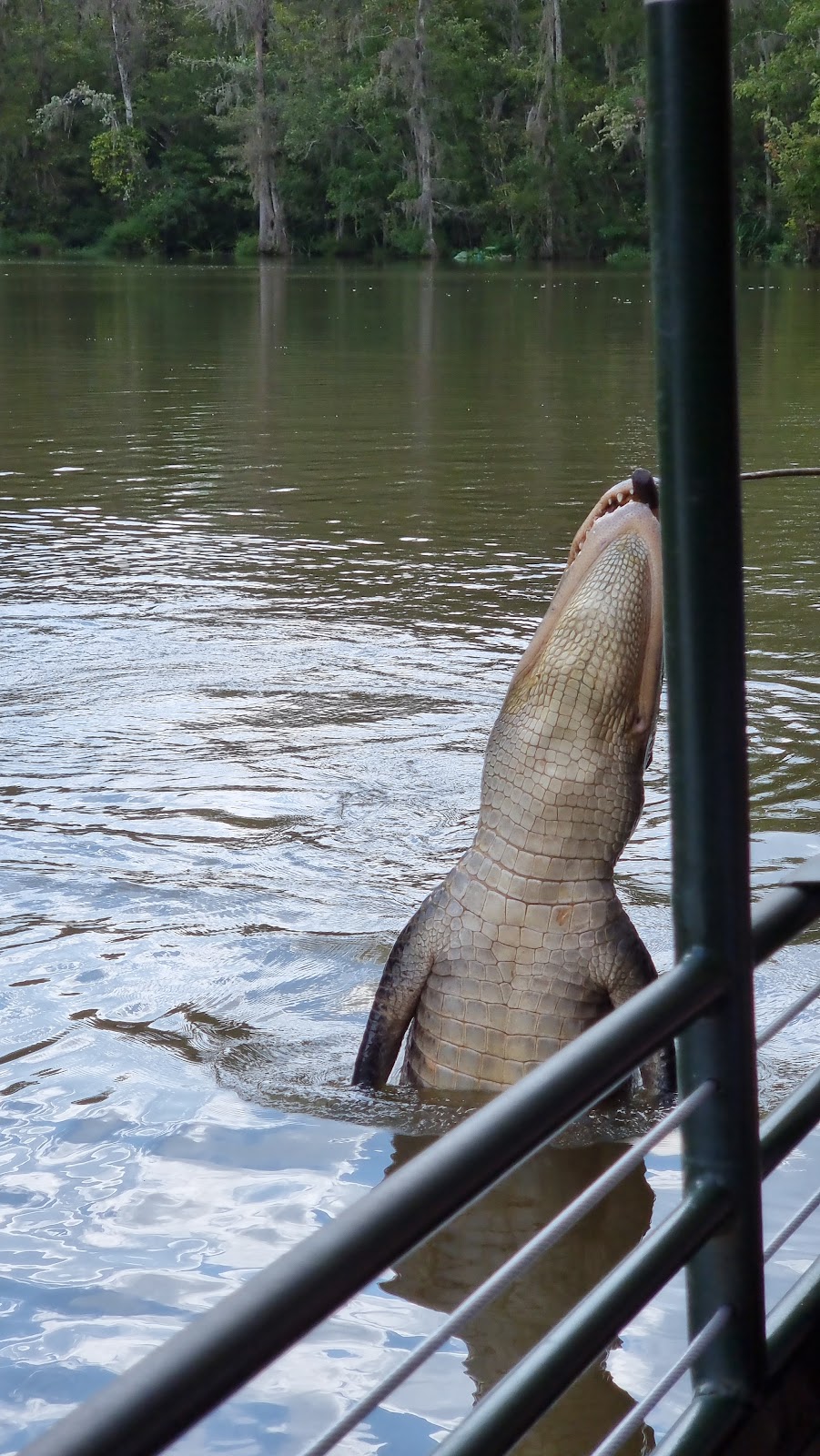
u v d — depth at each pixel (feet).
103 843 21.24
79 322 126.31
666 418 6.41
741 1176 7.04
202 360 95.45
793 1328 7.98
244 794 23.26
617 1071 6.00
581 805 13.74
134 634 32.53
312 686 28.89
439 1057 14.42
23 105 271.69
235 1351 4.38
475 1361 10.56
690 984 6.59
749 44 222.89
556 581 37.81
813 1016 16.34
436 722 26.89
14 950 17.78
